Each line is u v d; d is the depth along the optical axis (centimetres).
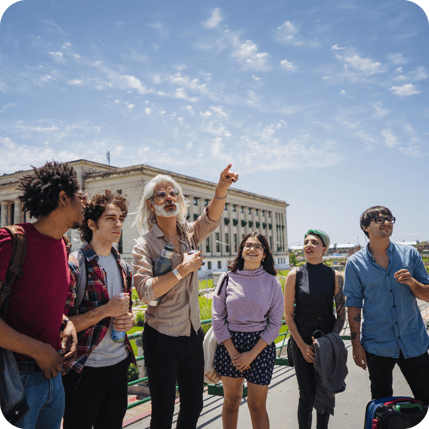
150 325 288
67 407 244
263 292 340
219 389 533
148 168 5350
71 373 244
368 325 338
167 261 280
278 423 427
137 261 296
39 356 189
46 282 203
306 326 365
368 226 345
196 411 293
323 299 365
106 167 6091
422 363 318
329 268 382
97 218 275
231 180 340
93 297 257
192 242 340
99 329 251
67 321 230
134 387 636
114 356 261
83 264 260
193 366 294
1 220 6041
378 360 328
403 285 329
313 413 470
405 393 554
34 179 210
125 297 256
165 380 275
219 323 341
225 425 338
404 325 323
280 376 633
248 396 327
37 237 204
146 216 329
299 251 11656
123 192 5372
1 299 188
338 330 358
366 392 541
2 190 6062
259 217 8494
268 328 331
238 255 366
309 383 350
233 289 346
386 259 342
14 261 191
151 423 277
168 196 308
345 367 349
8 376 185
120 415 266
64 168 218
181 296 293
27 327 199
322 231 381
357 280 348
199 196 6431
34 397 195
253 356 320
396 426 279
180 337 286
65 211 212
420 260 338
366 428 302
